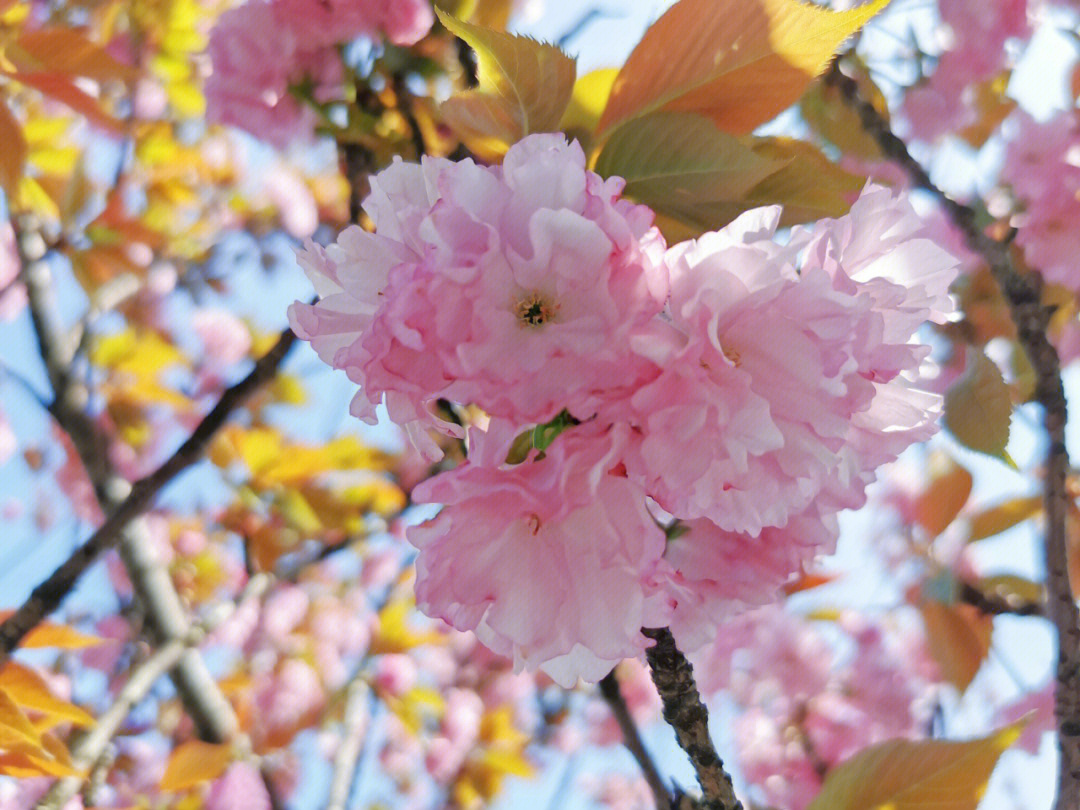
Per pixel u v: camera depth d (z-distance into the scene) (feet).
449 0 1.37
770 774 2.51
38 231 2.24
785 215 1.06
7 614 1.39
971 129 2.36
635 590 0.91
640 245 0.89
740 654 2.68
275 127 1.46
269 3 1.41
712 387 0.88
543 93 1.07
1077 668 1.23
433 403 1.04
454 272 0.86
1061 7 2.31
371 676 2.95
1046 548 1.29
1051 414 1.33
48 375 2.22
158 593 2.23
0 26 1.32
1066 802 1.19
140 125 2.49
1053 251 1.94
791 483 0.90
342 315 0.95
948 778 1.10
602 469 0.88
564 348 0.87
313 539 2.36
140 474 2.76
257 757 2.22
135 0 2.35
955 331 1.71
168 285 2.95
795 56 1.03
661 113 1.04
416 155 1.40
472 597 0.91
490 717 3.62
